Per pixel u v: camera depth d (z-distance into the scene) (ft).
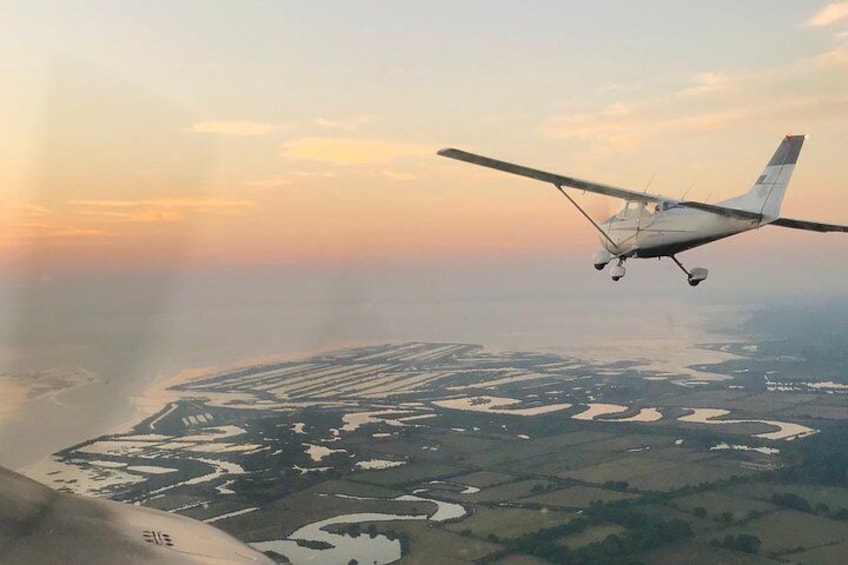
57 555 7.00
